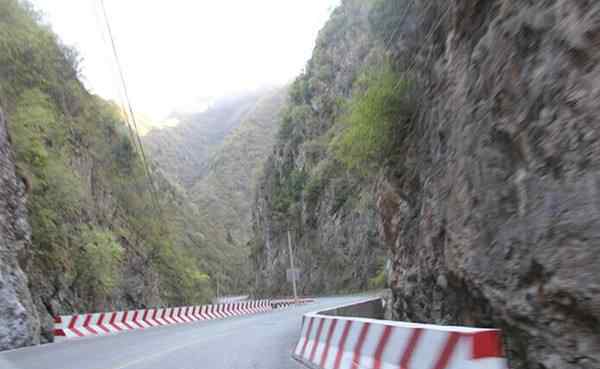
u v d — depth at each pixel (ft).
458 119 25.40
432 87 32.22
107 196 147.13
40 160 81.87
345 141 44.39
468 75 24.31
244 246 574.97
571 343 15.29
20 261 58.29
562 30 16.21
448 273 26.09
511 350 19.39
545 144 16.63
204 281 227.20
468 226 22.93
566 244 15.10
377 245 195.52
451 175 26.21
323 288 241.55
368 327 21.58
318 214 268.21
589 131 14.47
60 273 86.17
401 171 38.68
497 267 19.76
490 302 20.59
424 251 32.35
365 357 21.24
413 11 37.17
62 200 89.25
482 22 23.75
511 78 19.34
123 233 149.18
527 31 18.48
